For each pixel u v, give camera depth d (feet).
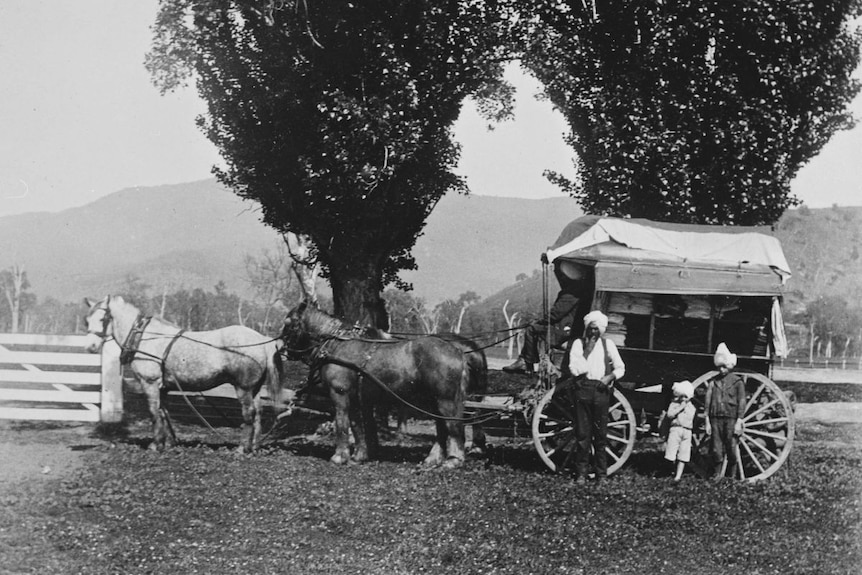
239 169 71.72
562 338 46.03
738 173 64.23
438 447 47.93
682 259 44.78
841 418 78.13
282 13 63.82
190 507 36.88
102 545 31.17
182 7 64.39
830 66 63.52
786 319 339.77
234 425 66.28
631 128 64.28
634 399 47.67
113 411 62.23
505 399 48.21
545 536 32.45
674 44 63.82
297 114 67.36
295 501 37.93
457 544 31.35
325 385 48.16
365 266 69.97
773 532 33.22
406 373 46.32
